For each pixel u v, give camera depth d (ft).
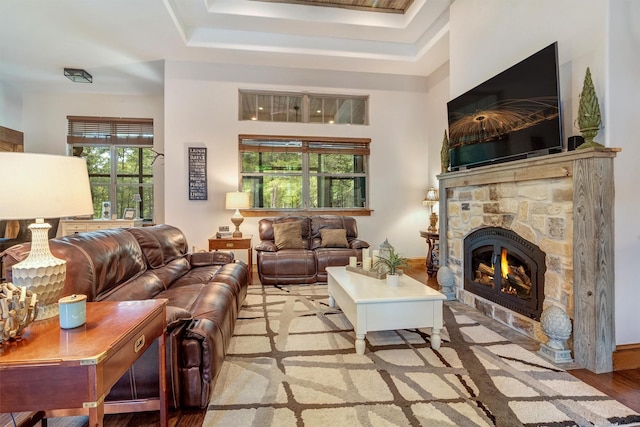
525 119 8.23
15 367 2.84
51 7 11.38
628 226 6.81
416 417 5.03
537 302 7.98
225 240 14.37
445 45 14.66
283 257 13.55
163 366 4.67
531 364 6.73
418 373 6.39
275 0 13.44
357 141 17.98
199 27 14.57
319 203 18.04
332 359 6.97
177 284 8.63
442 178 12.01
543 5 8.34
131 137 19.27
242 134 16.76
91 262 5.96
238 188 16.87
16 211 3.55
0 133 16.62
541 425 4.83
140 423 4.97
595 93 6.66
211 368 5.30
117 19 12.26
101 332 3.43
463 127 10.89
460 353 7.25
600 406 5.28
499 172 9.05
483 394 5.65
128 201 19.49
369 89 18.15
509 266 9.17
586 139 6.61
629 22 6.88
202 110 16.51
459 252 11.32
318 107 18.12
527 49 8.86
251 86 16.94
